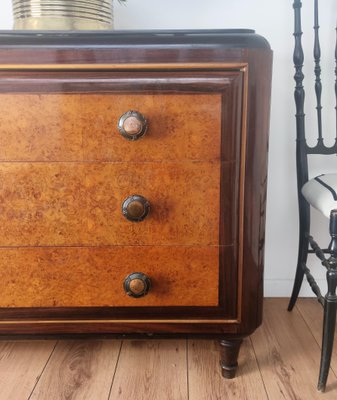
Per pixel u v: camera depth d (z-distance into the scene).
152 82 0.89
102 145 0.92
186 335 1.03
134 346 1.25
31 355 1.21
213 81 0.89
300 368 1.14
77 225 0.96
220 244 0.97
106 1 1.12
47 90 0.89
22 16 1.08
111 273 0.99
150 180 0.94
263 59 0.90
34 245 0.97
